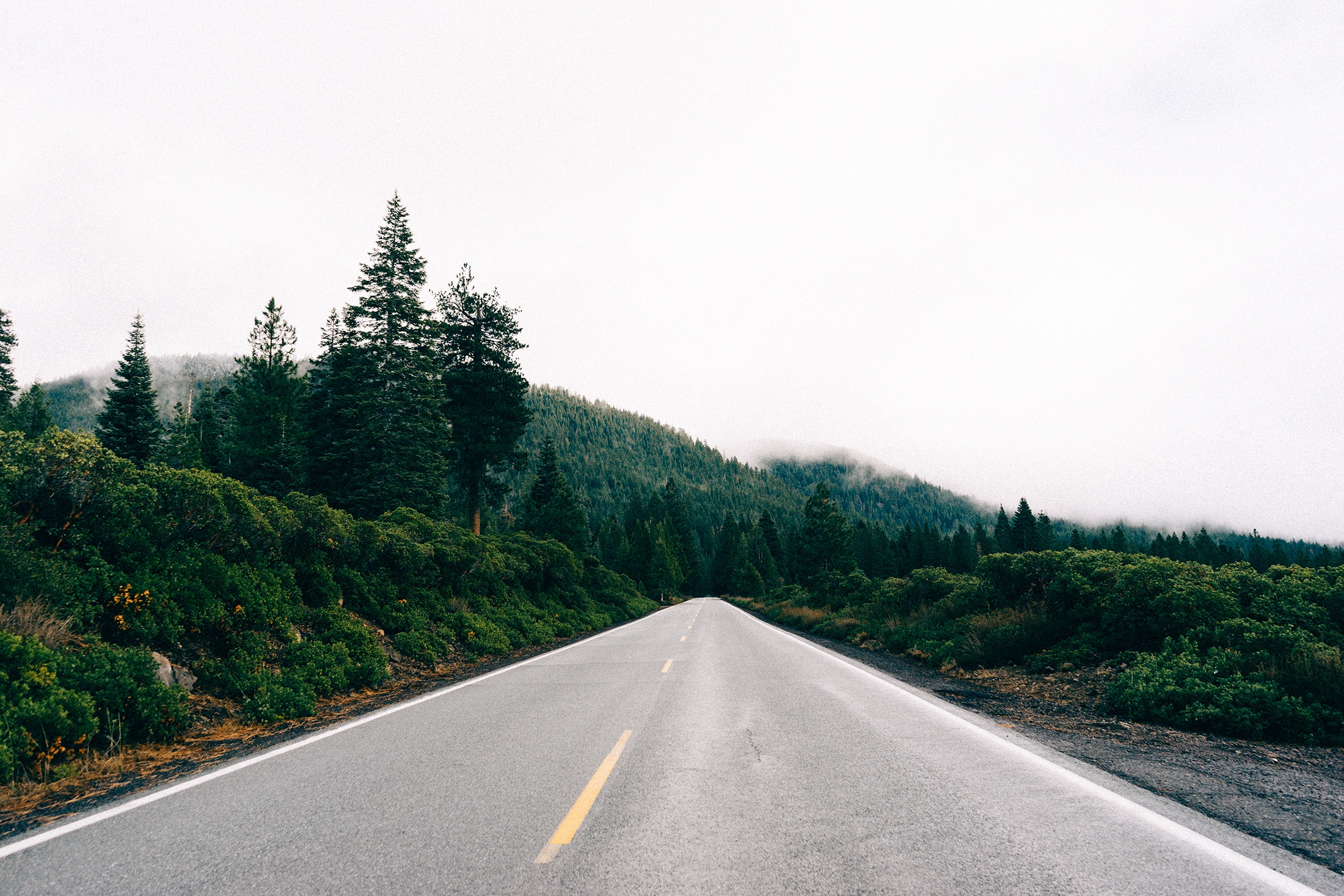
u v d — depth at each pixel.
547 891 3.12
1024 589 14.27
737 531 113.94
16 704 6.05
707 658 14.04
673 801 4.45
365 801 4.66
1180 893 2.99
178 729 7.43
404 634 14.23
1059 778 4.90
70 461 8.82
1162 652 9.06
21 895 3.30
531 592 27.28
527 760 5.71
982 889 3.04
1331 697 6.81
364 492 26.05
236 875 3.44
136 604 8.64
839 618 22.91
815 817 4.09
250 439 35.41
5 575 7.48
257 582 11.24
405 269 30.05
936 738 6.28
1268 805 4.31
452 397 34.62
